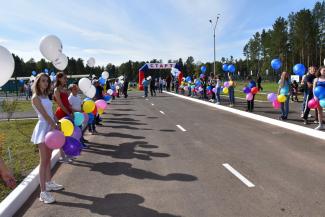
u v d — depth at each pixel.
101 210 5.33
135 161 8.25
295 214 4.89
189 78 33.12
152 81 36.94
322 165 7.34
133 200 5.68
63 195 6.04
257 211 5.03
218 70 103.69
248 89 16.81
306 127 11.41
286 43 85.00
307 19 76.69
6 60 5.27
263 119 14.44
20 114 20.02
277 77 82.06
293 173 6.83
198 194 5.82
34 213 5.33
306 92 12.48
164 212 5.14
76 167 7.86
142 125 14.43
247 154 8.54
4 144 10.42
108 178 6.95
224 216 4.90
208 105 22.88
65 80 8.16
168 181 6.60
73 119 8.17
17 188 5.95
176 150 9.30
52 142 5.49
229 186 6.17
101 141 10.98
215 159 8.14
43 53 9.02
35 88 5.62
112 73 112.19
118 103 27.09
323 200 5.38
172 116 17.30
